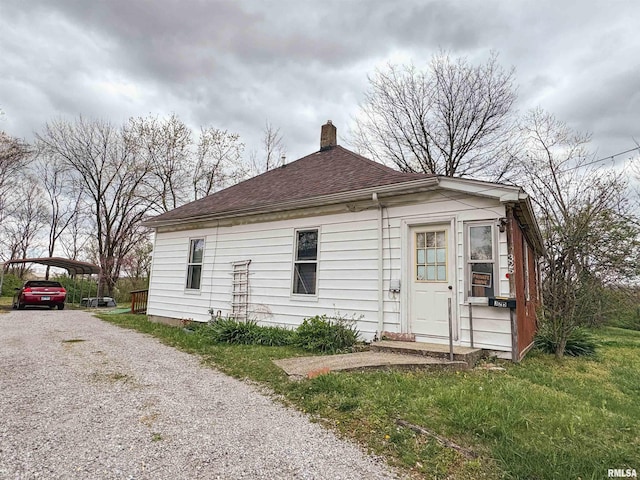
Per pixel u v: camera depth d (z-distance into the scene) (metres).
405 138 22.16
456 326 6.31
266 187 10.79
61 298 15.75
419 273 6.91
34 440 2.81
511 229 6.05
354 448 2.84
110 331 8.96
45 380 4.45
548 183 13.25
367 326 7.30
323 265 8.14
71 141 23.06
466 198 6.47
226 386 4.46
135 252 26.27
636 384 5.29
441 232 6.78
